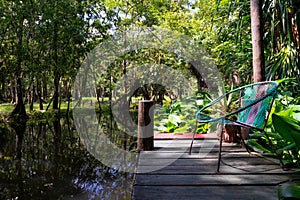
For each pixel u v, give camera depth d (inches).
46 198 92.0
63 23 320.5
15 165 131.3
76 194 95.4
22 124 281.6
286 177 66.1
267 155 85.0
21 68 330.0
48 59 328.8
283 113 83.4
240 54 143.7
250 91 89.4
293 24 110.7
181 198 54.5
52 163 133.3
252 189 59.0
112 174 114.7
